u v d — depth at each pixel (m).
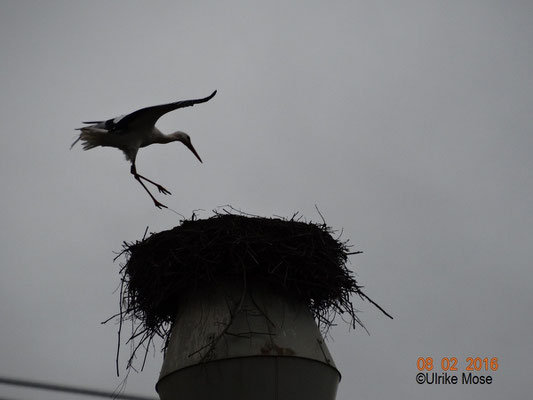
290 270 11.70
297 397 10.98
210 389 10.92
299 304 12.03
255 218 12.04
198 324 11.53
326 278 11.99
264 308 11.56
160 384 11.60
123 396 14.05
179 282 11.70
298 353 11.20
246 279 11.78
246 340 11.16
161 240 11.82
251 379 10.89
